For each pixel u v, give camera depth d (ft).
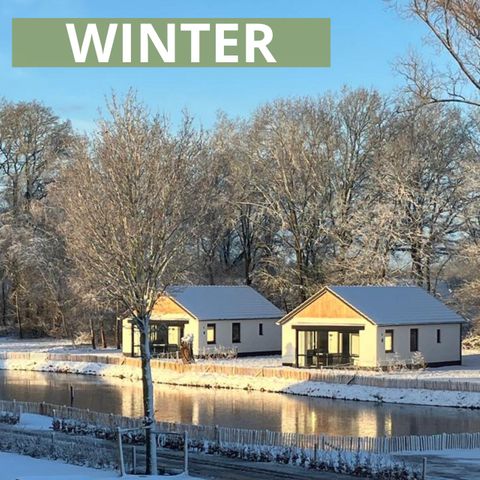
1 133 278.26
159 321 219.82
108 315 256.73
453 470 82.38
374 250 223.71
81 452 90.94
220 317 217.15
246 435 99.66
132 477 76.38
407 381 147.23
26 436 103.45
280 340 231.30
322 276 237.25
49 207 255.70
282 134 236.22
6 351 238.48
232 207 249.14
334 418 126.52
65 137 277.03
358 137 232.94
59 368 204.03
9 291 291.79
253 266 268.62
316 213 235.61
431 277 235.20
